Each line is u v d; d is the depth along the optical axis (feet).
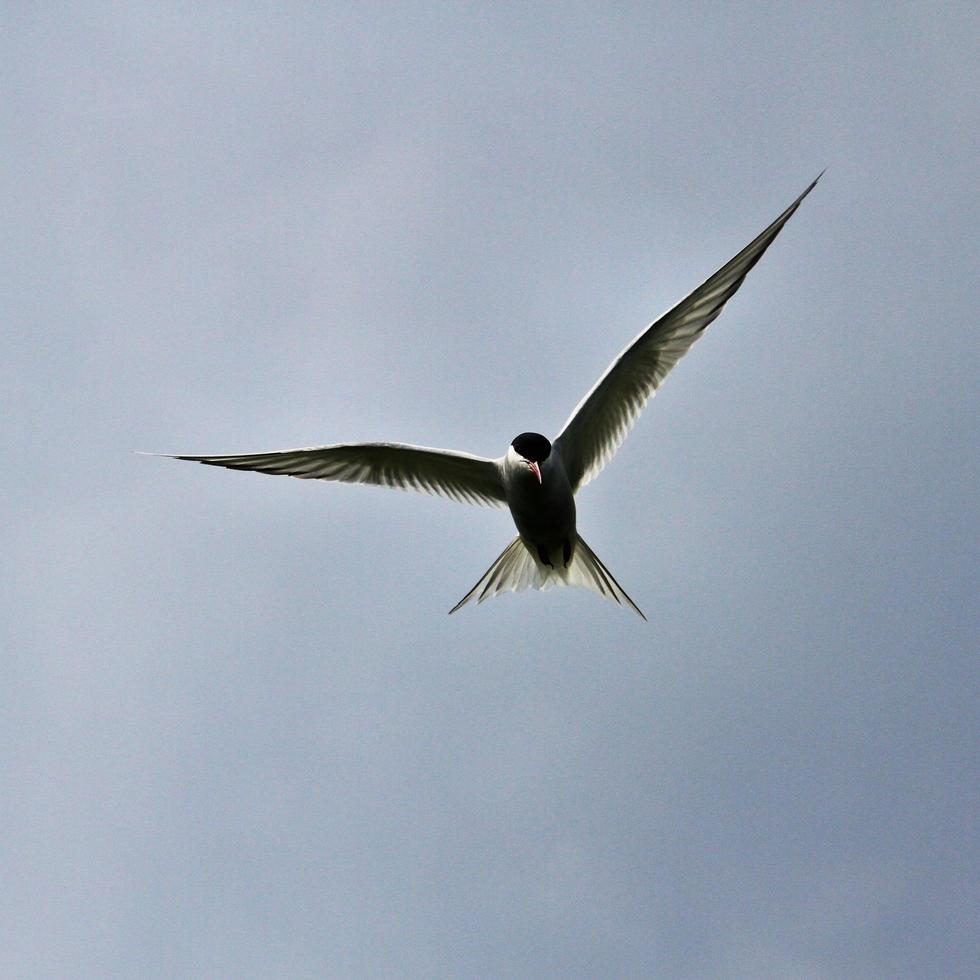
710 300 43.32
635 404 45.21
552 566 47.16
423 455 46.75
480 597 48.06
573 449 46.06
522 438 44.65
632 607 45.88
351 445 46.50
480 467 46.57
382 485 48.32
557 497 44.19
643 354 44.27
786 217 41.42
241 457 46.50
